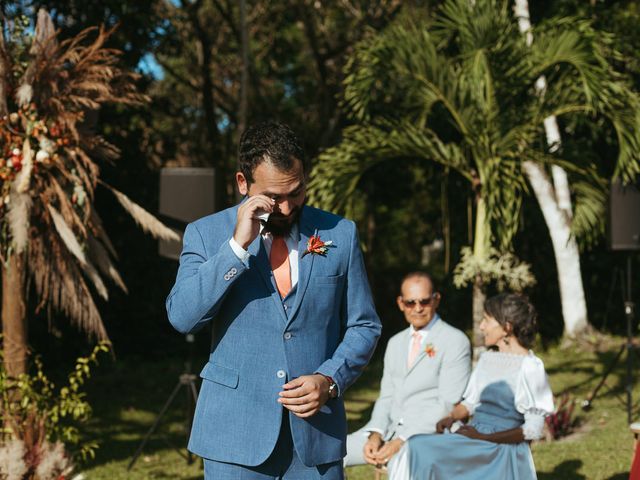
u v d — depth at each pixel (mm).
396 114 8367
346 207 7906
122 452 6750
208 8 17531
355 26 16016
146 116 14000
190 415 6355
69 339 12500
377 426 4543
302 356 2350
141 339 13656
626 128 7555
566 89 7543
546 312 15109
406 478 4086
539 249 15406
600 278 15789
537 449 6523
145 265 13938
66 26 11406
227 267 2197
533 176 11383
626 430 7102
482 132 7316
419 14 14344
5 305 4984
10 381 4730
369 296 2547
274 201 2268
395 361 4672
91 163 4961
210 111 16578
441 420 4270
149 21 12258
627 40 10664
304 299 2361
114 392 10023
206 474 2396
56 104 4879
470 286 16125
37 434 4258
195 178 6508
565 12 11461
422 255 22531
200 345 14055
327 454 2404
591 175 8336
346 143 7852
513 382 4043
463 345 4512
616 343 12391
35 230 4996
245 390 2332
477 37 7277
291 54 17984
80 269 6043
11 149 4762
